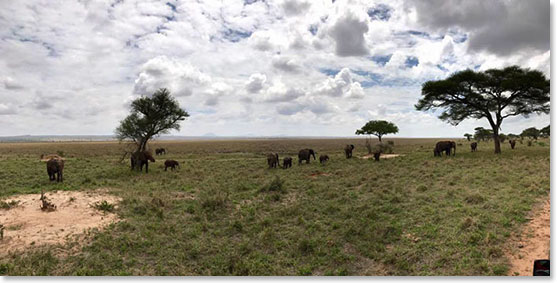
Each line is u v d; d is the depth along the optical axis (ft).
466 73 103.14
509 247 25.57
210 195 50.75
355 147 239.30
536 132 210.59
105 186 58.95
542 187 41.24
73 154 178.50
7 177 69.67
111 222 36.06
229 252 29.45
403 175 63.05
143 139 93.76
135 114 94.63
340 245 30.42
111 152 194.29
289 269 26.32
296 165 97.50
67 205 41.42
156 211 41.09
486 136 207.82
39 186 57.31
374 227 33.09
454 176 55.52
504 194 39.68
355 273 25.34
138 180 68.64
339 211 40.22
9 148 264.93
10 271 24.40
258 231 34.42
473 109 109.50
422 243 28.45
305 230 34.37
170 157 156.97
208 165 103.76
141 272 25.32
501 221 30.27
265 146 292.20
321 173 75.31
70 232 32.35
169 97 97.81
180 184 63.10
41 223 34.30
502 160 75.15
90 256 27.50
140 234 32.73
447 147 104.01
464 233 28.71
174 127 100.63
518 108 103.81
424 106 119.03
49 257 26.68
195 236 33.27
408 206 39.37
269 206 43.78
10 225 33.14
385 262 26.32
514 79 96.32
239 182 62.90
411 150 155.63
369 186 53.57
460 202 38.47
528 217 31.01
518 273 21.88
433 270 24.14
